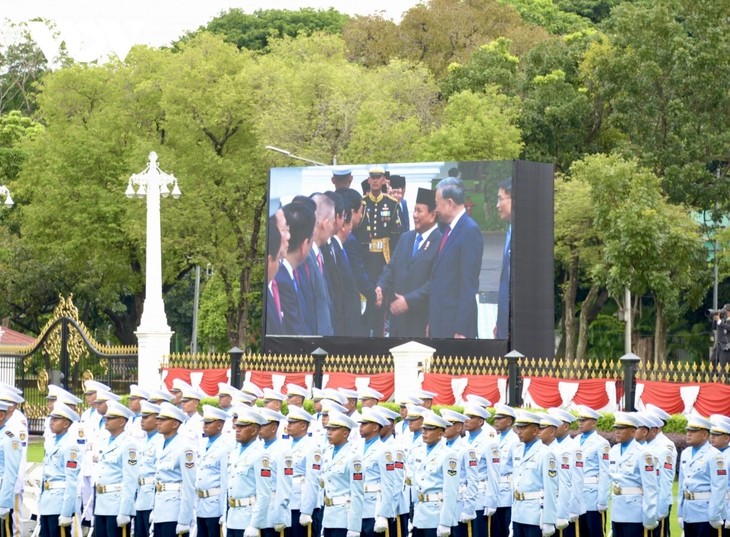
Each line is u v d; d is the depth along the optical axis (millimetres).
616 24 62406
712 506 18547
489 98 60938
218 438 19141
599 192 53969
